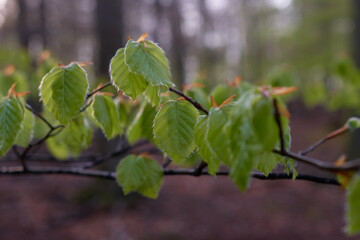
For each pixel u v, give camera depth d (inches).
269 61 749.9
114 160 231.8
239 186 26.2
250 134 26.8
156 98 43.0
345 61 141.4
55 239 238.7
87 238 239.6
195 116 42.6
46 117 70.6
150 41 41.9
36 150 83.2
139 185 56.8
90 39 621.9
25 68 119.9
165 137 42.1
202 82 86.4
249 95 28.2
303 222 257.1
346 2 443.5
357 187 25.2
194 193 324.5
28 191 323.6
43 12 549.6
